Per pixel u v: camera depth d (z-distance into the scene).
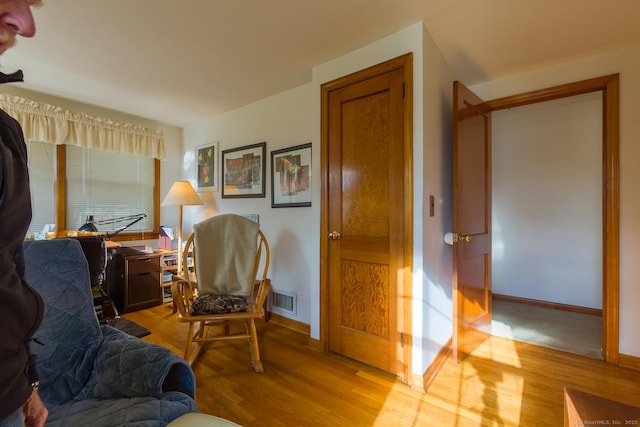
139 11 1.68
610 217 2.07
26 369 0.59
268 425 1.48
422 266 1.79
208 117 3.65
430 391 1.76
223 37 1.95
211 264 2.29
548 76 2.29
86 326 1.17
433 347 1.93
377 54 1.98
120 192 3.55
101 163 3.40
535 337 2.54
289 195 2.81
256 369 1.97
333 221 2.23
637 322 2.00
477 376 1.92
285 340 2.49
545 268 3.48
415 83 1.80
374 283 2.01
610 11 1.66
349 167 2.14
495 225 3.81
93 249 2.49
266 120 3.03
